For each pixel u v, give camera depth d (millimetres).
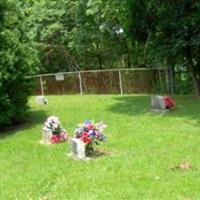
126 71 22266
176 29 16281
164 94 20188
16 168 8836
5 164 9227
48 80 24500
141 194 6723
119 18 18812
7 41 12914
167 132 10703
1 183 7898
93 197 6785
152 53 17328
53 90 24500
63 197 6938
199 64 17344
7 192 7406
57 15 26016
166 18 16391
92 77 23406
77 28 24828
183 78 20109
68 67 28344
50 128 10789
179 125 11430
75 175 7934
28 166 8883
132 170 7906
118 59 27312
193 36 15961
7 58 12688
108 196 6762
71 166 8500
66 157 9258
